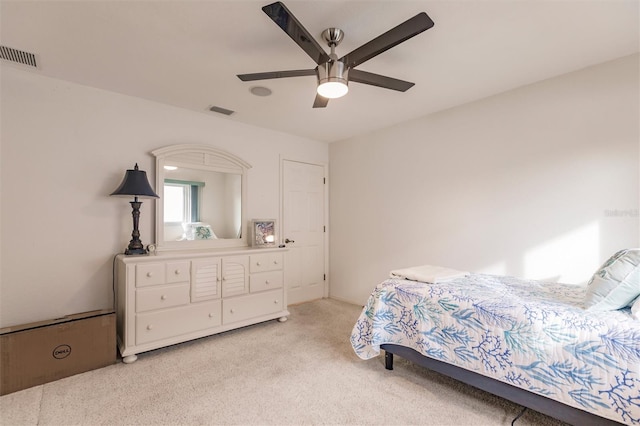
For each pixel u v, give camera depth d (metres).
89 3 1.55
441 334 1.84
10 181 2.23
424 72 2.28
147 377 2.06
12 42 1.90
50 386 1.94
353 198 4.03
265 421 1.62
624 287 1.45
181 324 2.53
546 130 2.40
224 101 2.86
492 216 2.70
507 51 2.00
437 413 1.69
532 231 2.46
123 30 1.78
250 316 2.98
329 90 1.74
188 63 2.17
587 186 2.21
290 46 1.95
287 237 3.90
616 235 2.09
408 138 3.39
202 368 2.19
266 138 3.71
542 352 1.47
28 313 2.29
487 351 1.65
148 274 2.37
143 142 2.81
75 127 2.49
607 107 2.13
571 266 2.28
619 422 1.26
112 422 1.60
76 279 2.48
